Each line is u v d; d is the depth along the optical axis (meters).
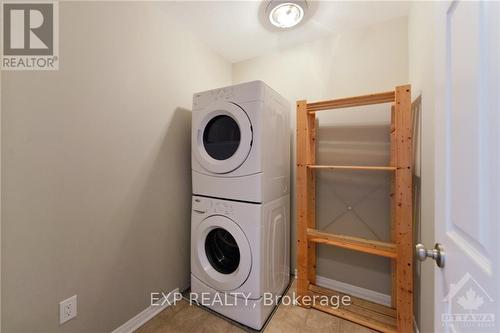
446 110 0.63
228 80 2.27
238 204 1.42
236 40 1.92
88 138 1.15
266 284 1.46
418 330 1.32
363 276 1.74
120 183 1.31
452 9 0.59
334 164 1.83
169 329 1.39
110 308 1.27
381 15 1.60
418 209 1.34
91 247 1.17
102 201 1.22
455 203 0.58
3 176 0.88
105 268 1.24
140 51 1.41
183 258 1.76
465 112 0.52
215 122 1.58
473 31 0.48
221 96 1.47
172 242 1.67
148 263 1.49
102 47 1.20
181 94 1.73
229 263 1.60
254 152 1.36
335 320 1.49
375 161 1.70
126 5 1.33
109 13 1.23
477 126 0.47
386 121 1.66
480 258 0.45
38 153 0.97
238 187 1.42
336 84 1.83
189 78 1.80
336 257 1.84
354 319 1.47
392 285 1.60
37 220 0.98
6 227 0.89
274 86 2.10
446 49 0.63
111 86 1.25
